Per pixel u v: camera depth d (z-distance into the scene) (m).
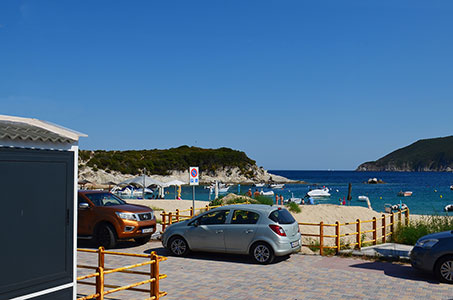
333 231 19.84
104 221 13.49
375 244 14.52
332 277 9.90
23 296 4.93
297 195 74.25
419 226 15.10
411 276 10.04
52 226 5.32
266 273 10.27
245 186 122.06
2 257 4.74
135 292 8.45
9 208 4.85
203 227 12.04
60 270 5.39
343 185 119.31
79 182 52.97
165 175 130.75
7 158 4.86
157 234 16.30
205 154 146.88
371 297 8.24
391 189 94.25
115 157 122.75
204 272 10.34
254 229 11.45
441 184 123.06
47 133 5.42
